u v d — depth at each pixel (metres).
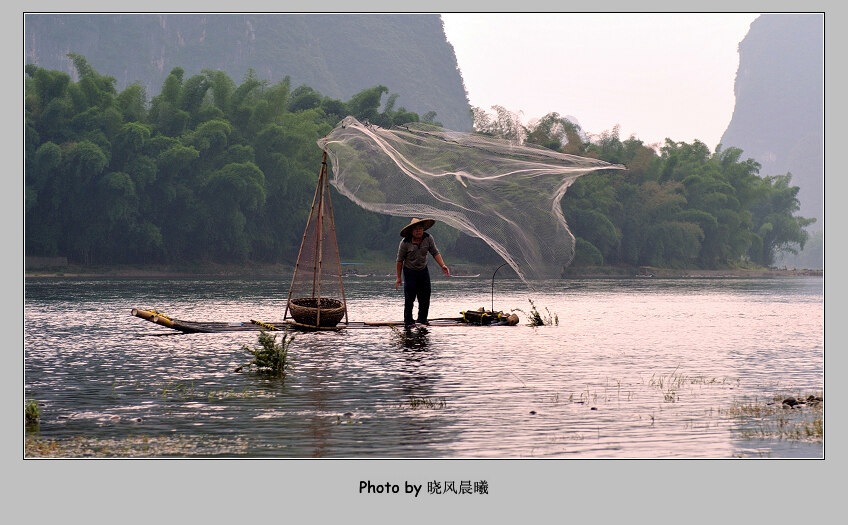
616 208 94.62
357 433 7.72
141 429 7.89
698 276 97.75
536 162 18.41
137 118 67.44
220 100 73.06
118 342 14.96
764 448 7.38
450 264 74.56
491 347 14.43
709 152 117.12
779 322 21.81
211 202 67.81
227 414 8.52
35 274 57.59
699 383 10.79
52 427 7.96
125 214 61.75
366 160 18.22
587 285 54.84
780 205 132.00
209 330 16.17
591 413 8.70
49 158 57.06
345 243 80.50
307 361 12.42
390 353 13.40
